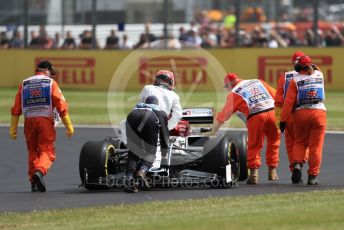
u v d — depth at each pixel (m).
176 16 99.94
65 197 33.59
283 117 36.09
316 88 35.72
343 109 73.25
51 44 98.81
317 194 31.70
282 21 95.62
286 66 89.62
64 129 61.38
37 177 34.84
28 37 98.81
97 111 73.88
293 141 37.53
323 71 89.44
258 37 93.69
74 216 28.27
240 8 93.50
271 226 23.50
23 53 96.94
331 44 92.25
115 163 35.50
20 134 59.00
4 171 43.06
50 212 29.41
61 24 99.19
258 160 36.97
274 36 94.25
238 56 90.69
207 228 23.70
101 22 99.94
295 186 35.88
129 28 100.38
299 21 95.38
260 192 33.75
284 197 31.05
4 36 100.44
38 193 35.09
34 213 29.38
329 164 43.62
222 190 34.47
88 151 34.78
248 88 37.22
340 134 56.59
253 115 37.16
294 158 36.31
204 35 94.81
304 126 35.88
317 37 91.50
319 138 36.00
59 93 35.25
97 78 94.56
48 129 35.34
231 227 23.64
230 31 95.69
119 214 28.23
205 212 27.58
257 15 96.31
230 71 90.94
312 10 93.00
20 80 97.12
